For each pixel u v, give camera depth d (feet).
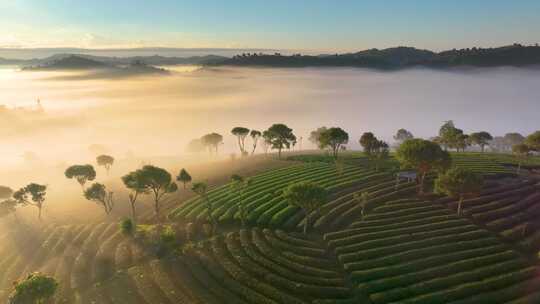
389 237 215.10
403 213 248.11
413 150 272.92
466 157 409.08
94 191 291.79
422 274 177.78
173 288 173.27
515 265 184.65
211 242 222.07
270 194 297.53
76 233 260.01
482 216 241.76
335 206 270.05
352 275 179.73
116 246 228.02
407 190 290.97
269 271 186.50
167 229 221.66
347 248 205.05
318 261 194.59
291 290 171.32
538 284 167.12
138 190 267.59
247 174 383.45
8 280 207.21
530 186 294.05
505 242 213.87
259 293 169.27
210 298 165.48
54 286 155.43
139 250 218.18
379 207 259.39
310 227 241.14
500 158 403.95
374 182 317.22
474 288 166.09
